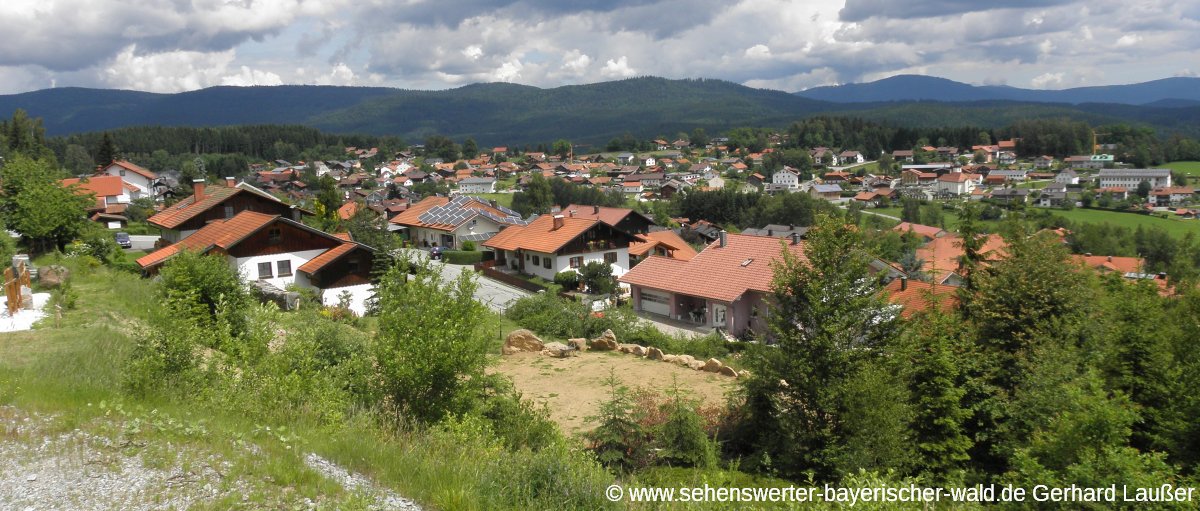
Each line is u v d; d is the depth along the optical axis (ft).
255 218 123.34
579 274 164.55
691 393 65.16
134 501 24.67
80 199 123.03
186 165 439.22
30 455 27.96
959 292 76.07
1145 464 34.73
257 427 32.50
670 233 213.25
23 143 348.38
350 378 43.96
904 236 261.44
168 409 35.42
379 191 450.71
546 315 105.70
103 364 44.98
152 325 44.83
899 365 50.08
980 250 98.37
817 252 51.85
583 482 31.35
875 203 492.13
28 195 115.24
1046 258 66.33
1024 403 51.60
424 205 273.13
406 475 29.45
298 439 31.94
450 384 42.45
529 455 34.01
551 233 181.06
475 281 45.62
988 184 556.10
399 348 41.73
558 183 440.86
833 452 46.03
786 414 50.26
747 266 130.93
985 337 63.41
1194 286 66.08
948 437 50.01
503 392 50.11
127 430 30.60
